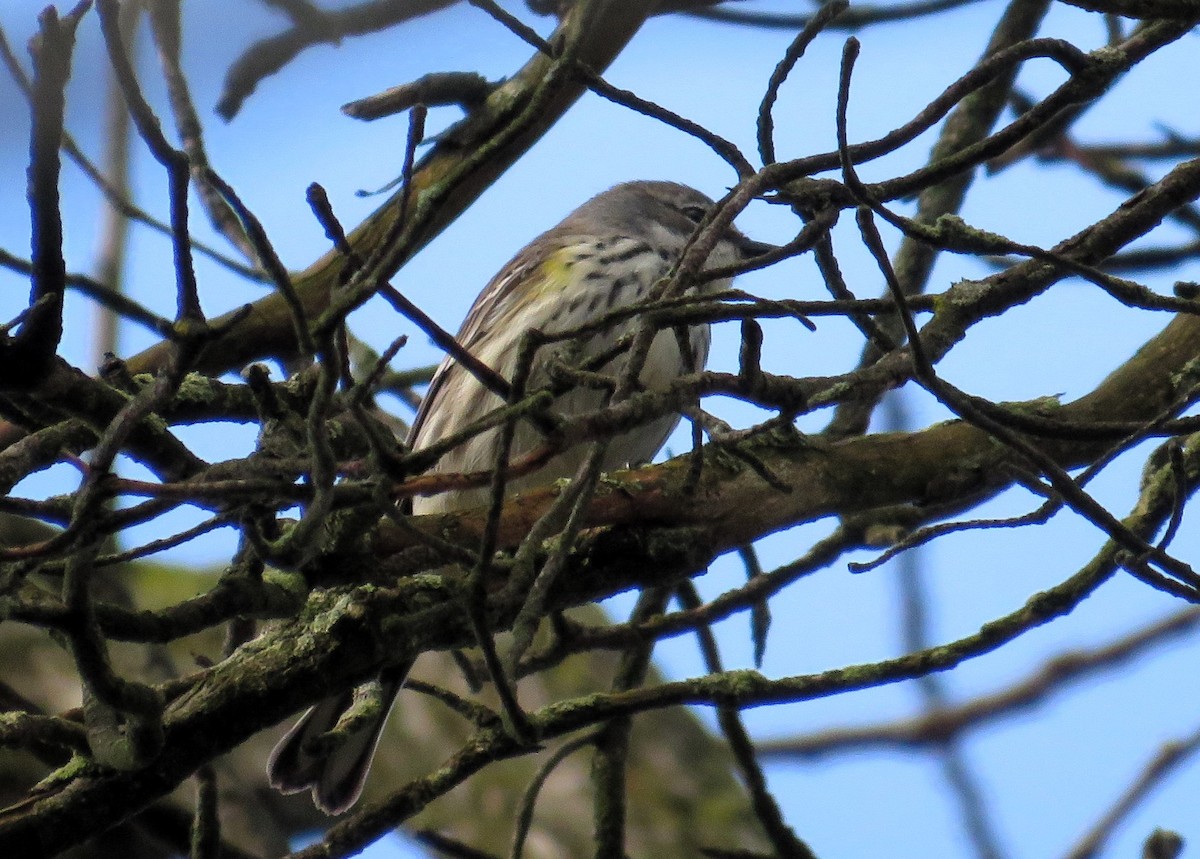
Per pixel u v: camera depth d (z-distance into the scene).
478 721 8.34
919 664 8.45
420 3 8.90
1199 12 7.72
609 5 8.41
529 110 6.60
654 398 6.74
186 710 7.38
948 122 11.26
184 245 5.77
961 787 11.66
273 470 6.48
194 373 9.29
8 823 7.17
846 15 11.16
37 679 13.26
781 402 7.25
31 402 7.15
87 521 5.88
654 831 14.53
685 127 7.52
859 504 8.55
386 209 10.43
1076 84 7.62
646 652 10.37
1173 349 9.22
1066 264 7.33
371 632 7.54
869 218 6.91
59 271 6.15
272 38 9.31
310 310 10.28
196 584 15.56
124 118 12.06
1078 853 11.45
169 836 10.94
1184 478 7.65
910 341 7.01
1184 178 8.44
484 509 7.95
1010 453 8.72
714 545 8.23
